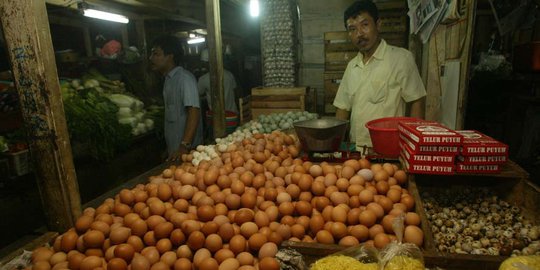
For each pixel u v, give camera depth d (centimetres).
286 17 480
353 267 120
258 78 861
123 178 425
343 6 509
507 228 169
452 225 177
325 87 497
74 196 161
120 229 145
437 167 181
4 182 296
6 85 358
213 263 129
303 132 228
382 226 152
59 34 518
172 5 463
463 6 278
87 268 127
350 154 230
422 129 192
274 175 208
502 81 558
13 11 139
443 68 337
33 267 132
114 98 450
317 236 148
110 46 529
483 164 177
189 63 788
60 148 152
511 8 522
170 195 181
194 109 350
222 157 241
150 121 475
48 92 146
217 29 338
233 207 171
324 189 179
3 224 288
